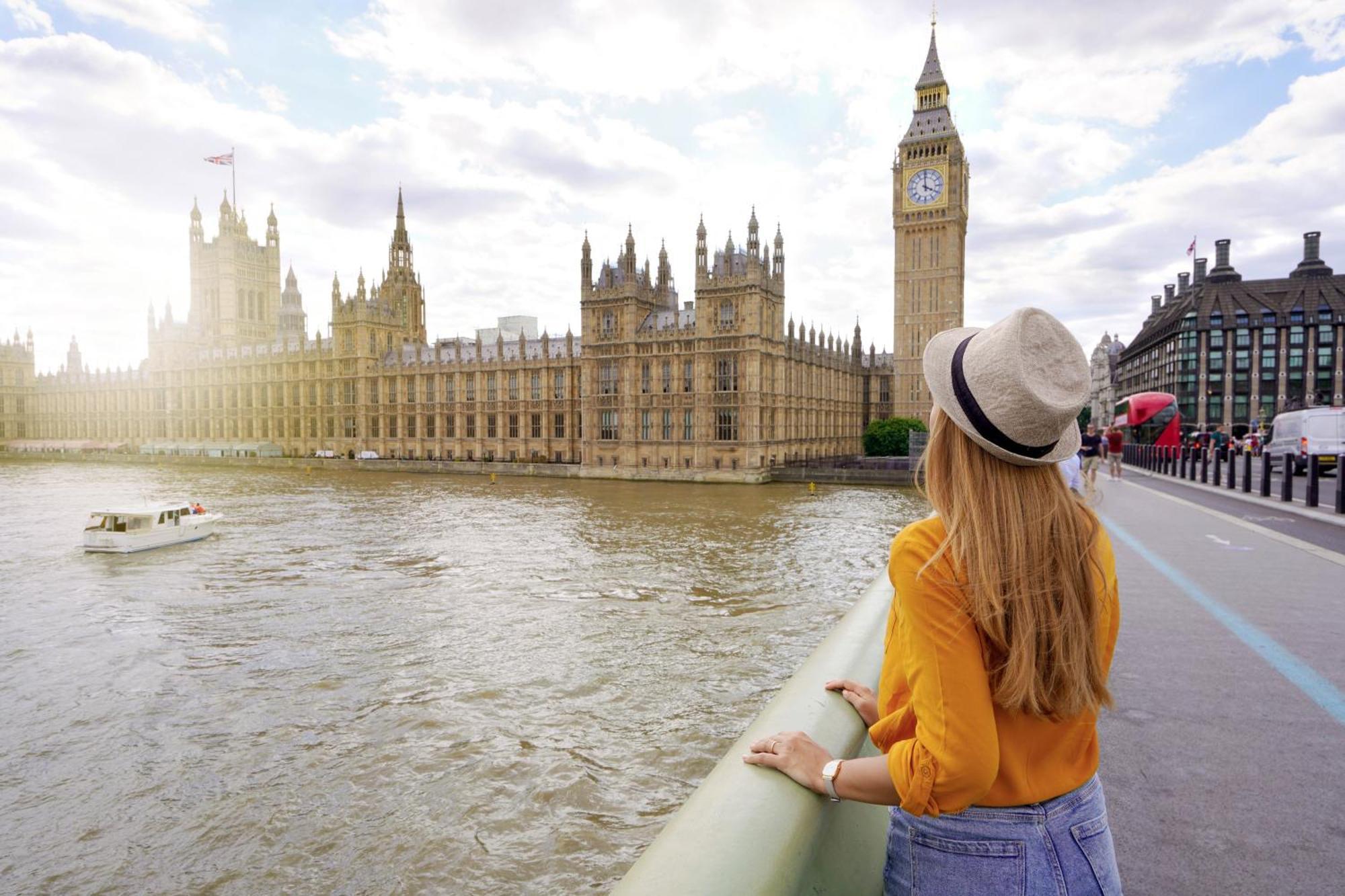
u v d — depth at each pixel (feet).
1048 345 7.82
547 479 361.30
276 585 124.06
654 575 130.11
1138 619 27.32
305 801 56.70
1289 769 15.57
